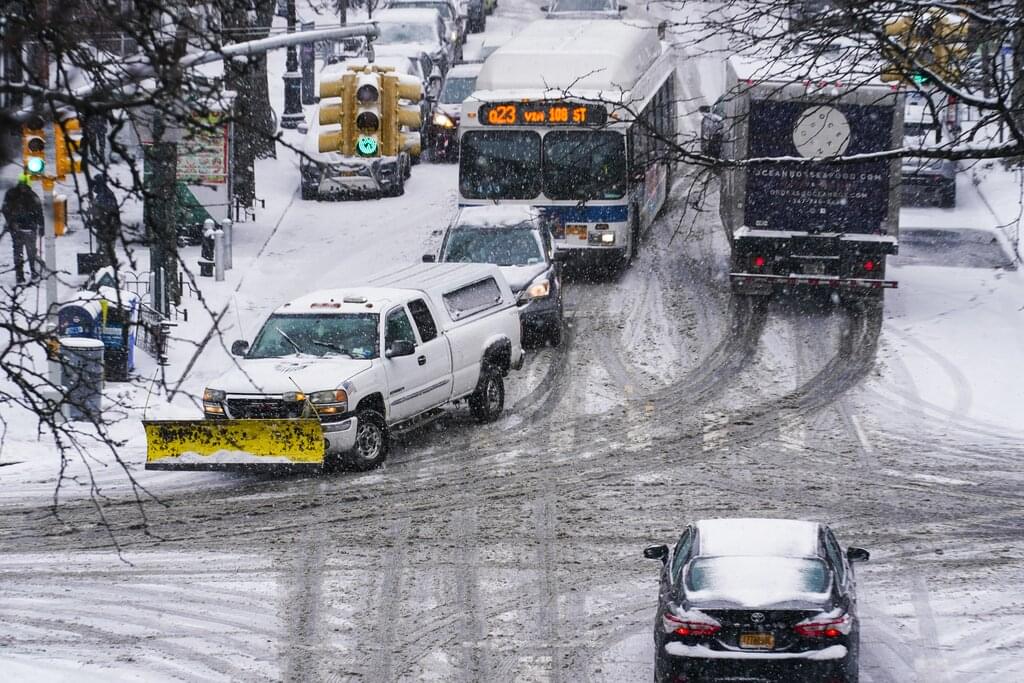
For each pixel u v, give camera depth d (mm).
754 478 64375
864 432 71750
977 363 83250
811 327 91812
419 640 46469
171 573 52656
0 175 84375
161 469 62688
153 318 84375
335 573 52625
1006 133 89125
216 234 102188
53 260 79250
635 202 106312
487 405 74125
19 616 48406
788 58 63688
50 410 35812
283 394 63719
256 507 60688
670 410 75750
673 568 41469
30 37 31750
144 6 30422
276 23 165250
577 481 64062
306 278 103750
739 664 37906
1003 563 53594
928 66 46156
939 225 119312
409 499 61688
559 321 88312
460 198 101438
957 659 44625
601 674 43781
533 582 51719
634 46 105812
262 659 44938
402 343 67312
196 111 29031
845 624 37812
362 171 130625
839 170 90500
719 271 107000
